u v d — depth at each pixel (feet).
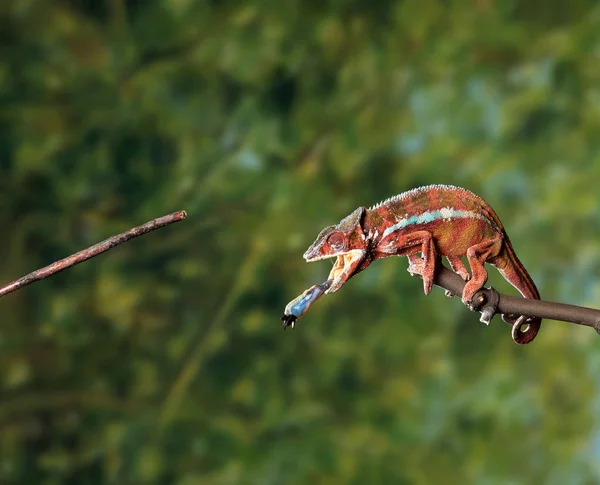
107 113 47.47
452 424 43.11
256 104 46.70
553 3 46.21
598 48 43.52
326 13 48.60
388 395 44.73
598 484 40.29
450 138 43.60
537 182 42.45
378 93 47.16
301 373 45.27
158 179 46.70
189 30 49.19
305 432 43.93
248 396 44.60
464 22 47.06
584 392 42.01
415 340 44.57
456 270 13.85
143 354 45.65
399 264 44.09
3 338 43.75
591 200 41.06
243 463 43.27
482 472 41.47
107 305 45.01
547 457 41.19
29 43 48.88
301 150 46.65
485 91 43.16
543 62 43.78
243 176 45.32
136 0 49.75
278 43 47.44
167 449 43.78
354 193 45.80
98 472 43.93
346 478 42.63
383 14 48.96
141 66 49.26
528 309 13.17
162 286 45.75
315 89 47.62
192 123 46.91
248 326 44.75
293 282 45.73
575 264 41.06
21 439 43.91
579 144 42.55
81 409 44.65
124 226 45.93
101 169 46.32
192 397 44.91
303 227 44.60
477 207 13.88
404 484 42.27
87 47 49.39
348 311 45.39
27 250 45.68
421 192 13.79
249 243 45.91
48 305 44.83
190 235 45.83
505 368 43.16
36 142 46.50
